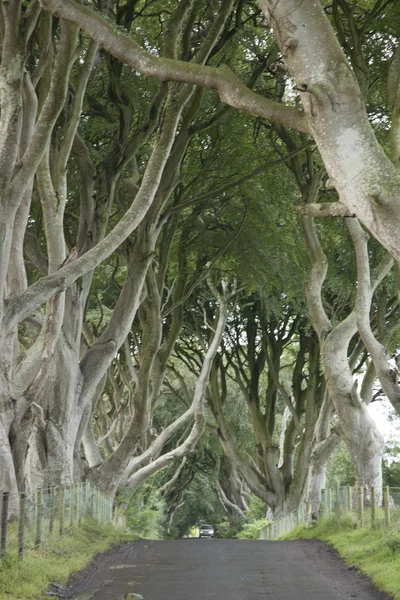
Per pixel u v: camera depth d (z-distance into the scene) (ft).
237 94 29.63
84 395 72.23
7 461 50.24
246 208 92.48
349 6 67.46
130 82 78.95
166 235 90.53
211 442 158.81
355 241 64.75
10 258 55.72
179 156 76.48
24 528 43.29
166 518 183.32
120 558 57.06
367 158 25.52
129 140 75.97
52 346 53.98
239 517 184.65
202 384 106.83
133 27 81.92
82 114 78.95
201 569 50.19
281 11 25.90
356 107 25.79
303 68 25.93
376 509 64.85
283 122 28.78
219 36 73.92
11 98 49.03
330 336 72.74
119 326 74.90
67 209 88.07
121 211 84.48
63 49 49.80
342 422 73.31
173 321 98.94
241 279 102.42
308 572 49.16
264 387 163.94
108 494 86.84
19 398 52.75
